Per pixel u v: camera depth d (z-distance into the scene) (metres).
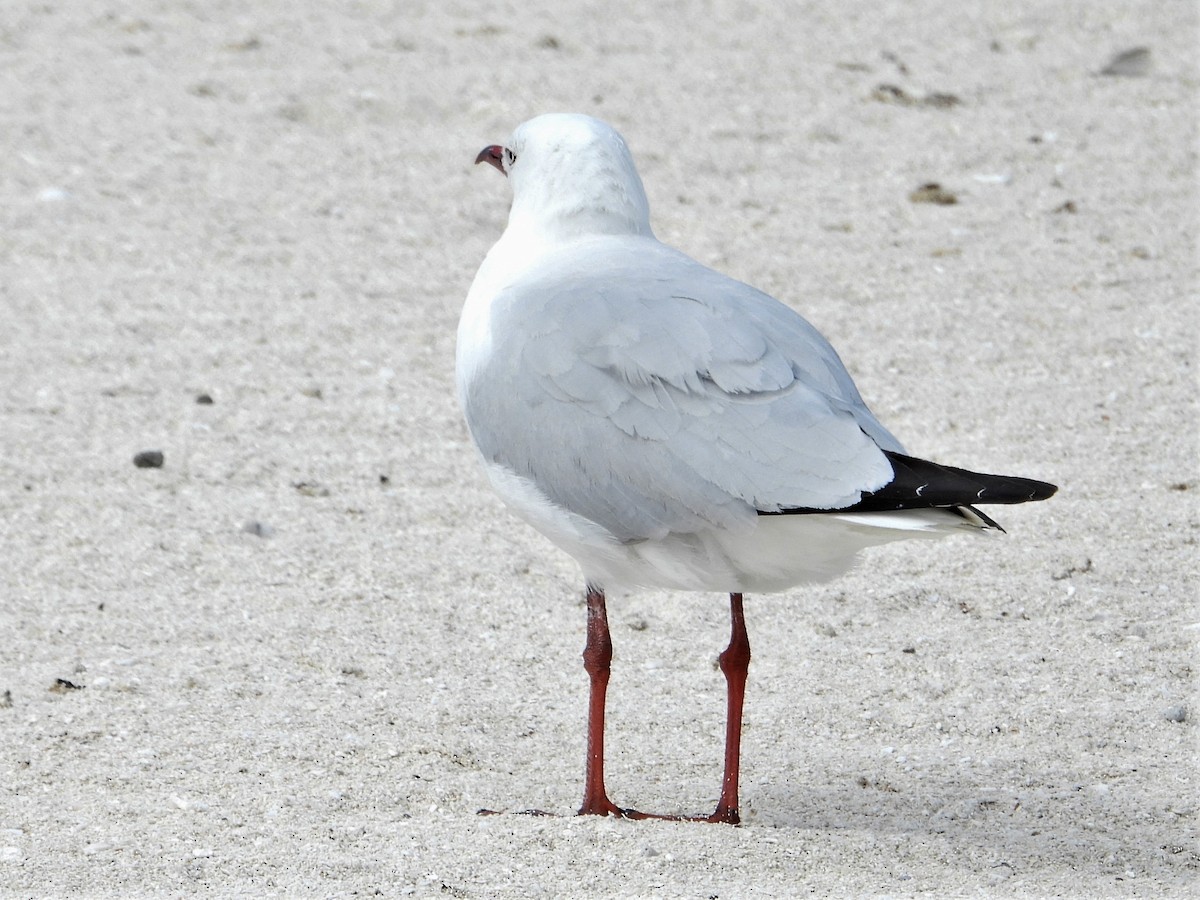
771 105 21.91
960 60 23.83
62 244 17.58
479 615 11.23
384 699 10.12
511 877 7.96
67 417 14.03
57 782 9.05
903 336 15.73
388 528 12.41
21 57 22.88
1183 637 10.78
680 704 10.16
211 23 24.59
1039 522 12.36
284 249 17.73
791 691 10.27
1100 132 21.16
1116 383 14.74
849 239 17.98
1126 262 17.41
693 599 11.52
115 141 20.23
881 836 8.44
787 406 7.97
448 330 16.05
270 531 12.29
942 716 9.91
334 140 20.64
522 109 21.48
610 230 9.33
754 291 8.70
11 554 11.79
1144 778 9.16
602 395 8.31
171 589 11.41
